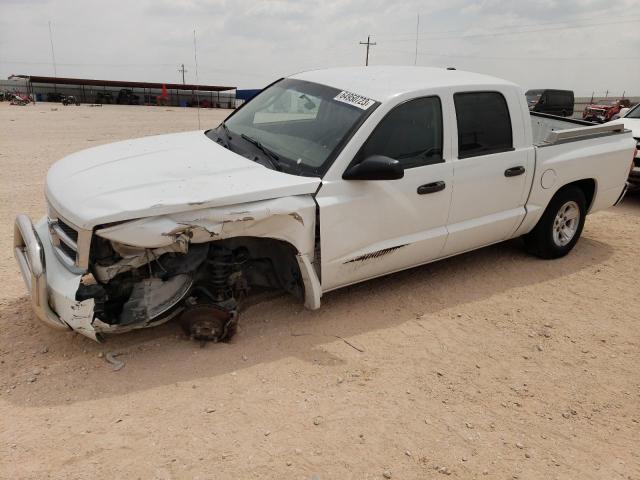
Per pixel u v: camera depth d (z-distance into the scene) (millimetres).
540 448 3209
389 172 3930
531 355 4211
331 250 4145
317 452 3020
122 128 22594
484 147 5008
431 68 5473
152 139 4871
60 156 12742
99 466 2809
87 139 17172
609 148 6156
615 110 28031
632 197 9656
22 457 2836
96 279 3549
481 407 3541
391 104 4352
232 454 2955
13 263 5258
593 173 6008
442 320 4648
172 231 3400
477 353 4184
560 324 4727
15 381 3445
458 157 4793
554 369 4043
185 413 3254
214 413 3270
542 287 5453
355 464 2959
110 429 3080
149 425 3131
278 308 4578
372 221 4309
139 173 3789
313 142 4305
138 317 3662
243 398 3428
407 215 4520
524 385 3820
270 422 3232
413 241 4641
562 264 6102
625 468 3098
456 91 4801
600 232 7406
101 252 3492
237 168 3996
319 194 3998
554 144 5609
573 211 6137
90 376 3541
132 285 3689
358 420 3311
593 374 4012
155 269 3697
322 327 4355
